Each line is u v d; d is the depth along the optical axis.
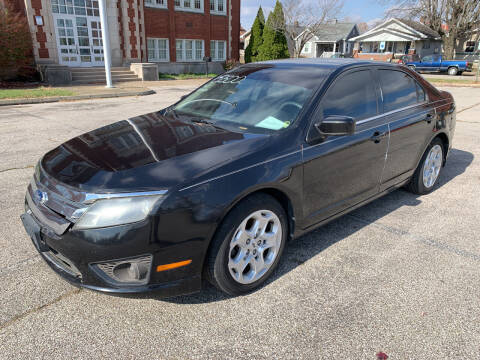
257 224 2.62
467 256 3.24
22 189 4.56
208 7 24.98
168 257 2.26
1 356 2.12
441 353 2.20
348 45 53.16
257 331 2.35
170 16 23.08
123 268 2.24
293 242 3.46
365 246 3.39
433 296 2.71
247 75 3.69
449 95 4.88
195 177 2.32
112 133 3.06
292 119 2.95
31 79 17.78
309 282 2.85
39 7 17.48
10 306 2.54
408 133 3.90
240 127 3.01
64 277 2.40
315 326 2.40
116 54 21.00
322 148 2.96
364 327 2.40
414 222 3.88
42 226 2.37
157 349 2.20
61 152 2.85
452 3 32.06
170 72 23.89
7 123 8.47
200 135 2.85
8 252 3.18
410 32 41.69
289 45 38.19
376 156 3.54
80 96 12.68
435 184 4.78
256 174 2.53
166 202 2.20
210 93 3.71
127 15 20.75
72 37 19.20
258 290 2.75
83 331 2.33
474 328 2.40
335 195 3.22
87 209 2.20
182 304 2.59
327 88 3.16
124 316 2.47
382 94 3.71
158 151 2.60
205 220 2.30
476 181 5.14
